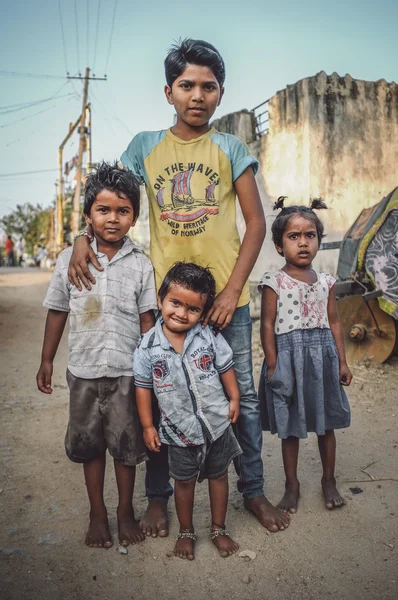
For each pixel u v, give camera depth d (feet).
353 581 6.70
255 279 25.77
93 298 7.26
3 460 10.45
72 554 7.34
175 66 7.36
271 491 9.10
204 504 8.69
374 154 24.23
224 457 7.30
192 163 7.67
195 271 6.91
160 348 7.09
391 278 15.58
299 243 8.26
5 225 134.41
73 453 7.39
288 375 8.15
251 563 7.11
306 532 7.78
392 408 13.00
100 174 7.20
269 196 25.14
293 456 8.49
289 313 8.23
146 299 7.64
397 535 7.64
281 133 24.12
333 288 8.48
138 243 33.58
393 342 16.16
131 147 8.27
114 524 8.07
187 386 7.02
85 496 9.00
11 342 22.57
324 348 8.27
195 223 7.63
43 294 38.73
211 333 7.38
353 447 10.76
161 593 6.57
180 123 7.80
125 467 7.51
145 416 7.20
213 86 7.40
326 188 23.15
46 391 7.73
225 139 7.80
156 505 8.14
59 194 80.53
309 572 6.89
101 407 7.34
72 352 7.36
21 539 7.72
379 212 16.61
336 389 8.24
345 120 23.47
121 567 7.06
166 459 8.16
